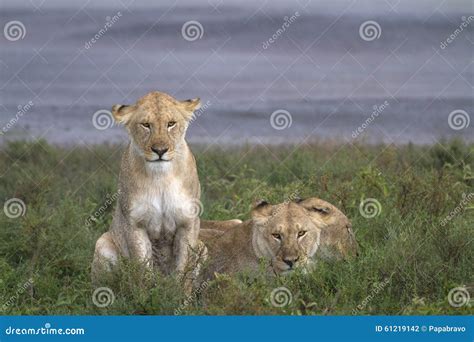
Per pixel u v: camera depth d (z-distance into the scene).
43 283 9.88
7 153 18.23
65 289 9.77
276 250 9.70
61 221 11.76
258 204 9.95
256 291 8.84
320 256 10.18
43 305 9.52
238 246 10.15
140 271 9.35
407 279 9.52
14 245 11.07
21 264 10.68
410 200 11.77
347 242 10.27
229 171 15.70
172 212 9.83
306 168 15.33
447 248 9.98
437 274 9.46
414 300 8.84
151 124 9.66
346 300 8.95
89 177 15.41
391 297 9.38
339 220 10.27
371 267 9.64
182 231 9.96
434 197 11.77
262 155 18.22
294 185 12.84
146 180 9.74
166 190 9.77
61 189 14.40
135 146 9.79
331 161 15.94
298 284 9.26
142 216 9.82
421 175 13.47
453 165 14.26
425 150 17.45
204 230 10.88
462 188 12.47
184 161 9.86
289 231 9.66
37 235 11.07
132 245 9.88
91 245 11.17
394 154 15.88
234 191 13.83
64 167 17.39
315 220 9.89
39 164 17.31
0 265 10.33
